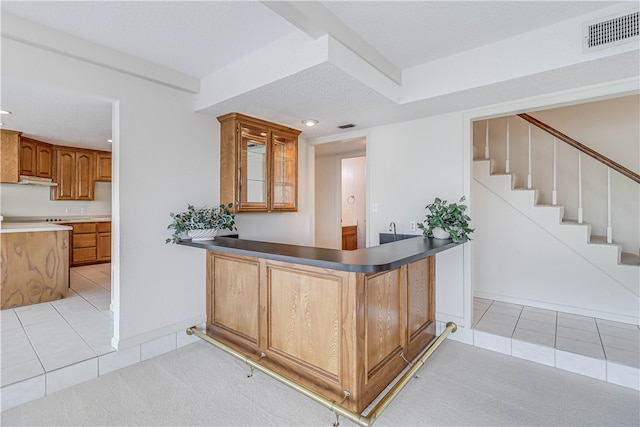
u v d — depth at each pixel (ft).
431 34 6.88
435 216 8.89
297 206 12.24
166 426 5.72
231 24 6.53
